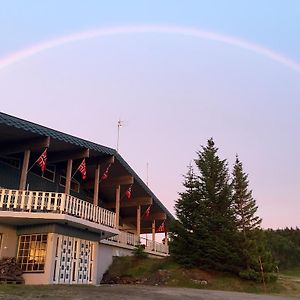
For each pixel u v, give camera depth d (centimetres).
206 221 2212
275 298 1533
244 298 1462
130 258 2477
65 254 1767
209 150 2442
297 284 2181
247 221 2205
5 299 1036
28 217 1625
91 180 2514
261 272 2055
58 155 2006
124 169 2400
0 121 1528
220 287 1983
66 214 1688
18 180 1945
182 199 2367
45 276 1641
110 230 2058
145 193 2798
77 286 1576
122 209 3106
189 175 2425
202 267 2166
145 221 3369
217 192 2308
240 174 2311
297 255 5034
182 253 2253
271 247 4981
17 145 1769
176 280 2053
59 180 2280
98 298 1171
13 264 1670
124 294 1338
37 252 1703
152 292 1473
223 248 2100
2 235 1716
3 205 1619
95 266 1988
